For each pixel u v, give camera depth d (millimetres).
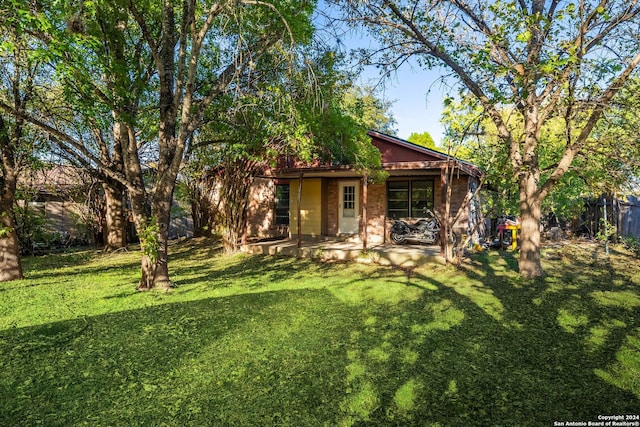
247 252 12773
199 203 16734
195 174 14289
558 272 8820
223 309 6152
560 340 4777
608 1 7039
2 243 8461
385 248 11812
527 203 8422
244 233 13031
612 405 3314
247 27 7883
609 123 7598
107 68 6500
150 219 7629
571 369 3986
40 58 5309
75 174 13570
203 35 6988
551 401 3383
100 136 12711
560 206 12133
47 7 5430
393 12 8789
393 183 13469
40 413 3189
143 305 6363
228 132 8867
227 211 12859
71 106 8203
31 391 3541
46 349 4516
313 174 12820
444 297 6859
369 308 6223
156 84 9164
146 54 9164
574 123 8086
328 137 8625
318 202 14422
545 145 10445
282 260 11273
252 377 3818
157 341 4762
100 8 6273
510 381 3734
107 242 13938
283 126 7379
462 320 5566
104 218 15594
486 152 10180
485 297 6816
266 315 5832
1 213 8336
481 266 9656
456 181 12461
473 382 3711
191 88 7066
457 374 3875
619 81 6812
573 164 8875
